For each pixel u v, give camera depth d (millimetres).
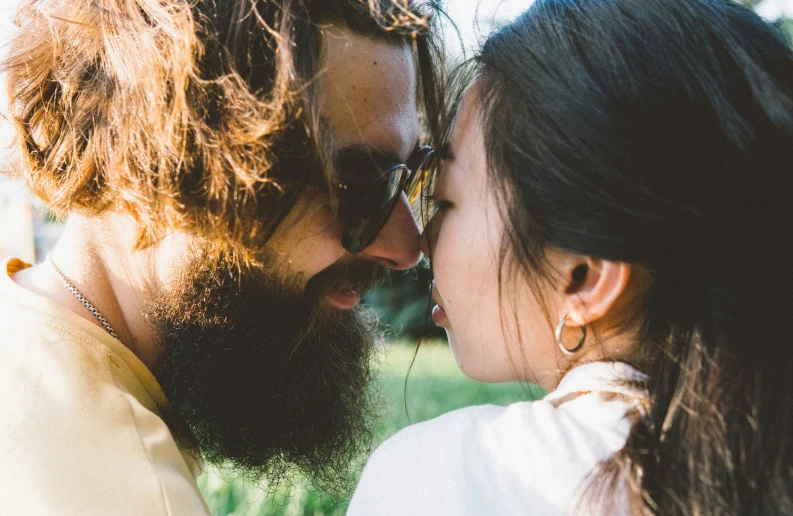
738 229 1013
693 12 1060
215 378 1386
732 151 1002
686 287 1032
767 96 1009
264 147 1143
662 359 1043
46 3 1304
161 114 1154
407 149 1364
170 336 1338
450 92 1527
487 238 1178
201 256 1284
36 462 1043
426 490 1054
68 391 1121
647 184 999
